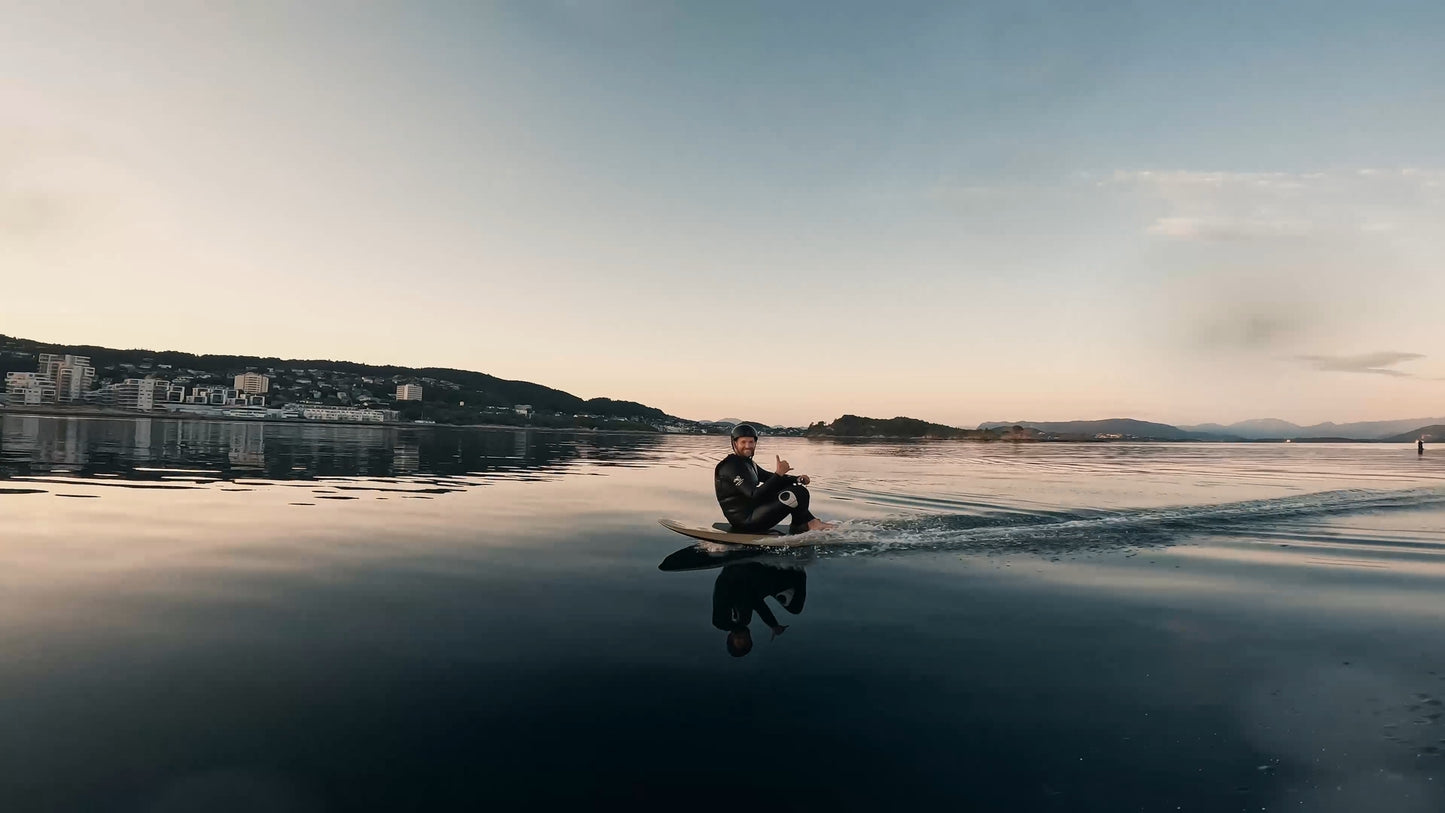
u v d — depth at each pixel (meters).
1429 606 4.55
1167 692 3.05
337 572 5.28
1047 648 3.65
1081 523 8.27
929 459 27.16
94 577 4.93
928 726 2.69
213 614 4.07
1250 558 6.27
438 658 3.38
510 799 2.12
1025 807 2.11
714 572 5.52
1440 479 17.20
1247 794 2.20
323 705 2.80
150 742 2.44
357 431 67.75
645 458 26.36
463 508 9.40
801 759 2.42
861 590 4.94
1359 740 2.59
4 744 2.40
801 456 29.53
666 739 2.55
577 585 4.98
